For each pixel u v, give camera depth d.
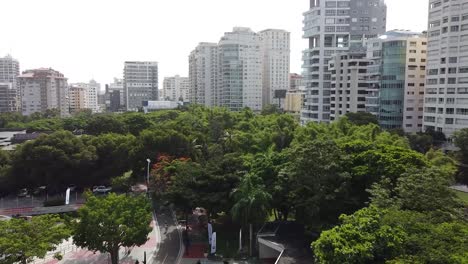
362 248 27.53
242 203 45.28
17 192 75.25
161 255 48.41
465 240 27.39
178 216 62.91
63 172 72.31
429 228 29.55
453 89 100.69
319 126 88.00
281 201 49.53
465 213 37.66
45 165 71.00
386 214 31.56
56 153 70.62
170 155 73.56
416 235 28.70
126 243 41.22
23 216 61.44
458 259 24.52
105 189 75.25
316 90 144.00
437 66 105.38
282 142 81.44
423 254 26.75
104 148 75.81
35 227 36.22
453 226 29.39
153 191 62.66
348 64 129.88
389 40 115.00
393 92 115.06
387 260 27.42
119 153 74.94
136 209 43.97
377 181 43.59
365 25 144.62
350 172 46.00
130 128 112.94
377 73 120.12
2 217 60.38
